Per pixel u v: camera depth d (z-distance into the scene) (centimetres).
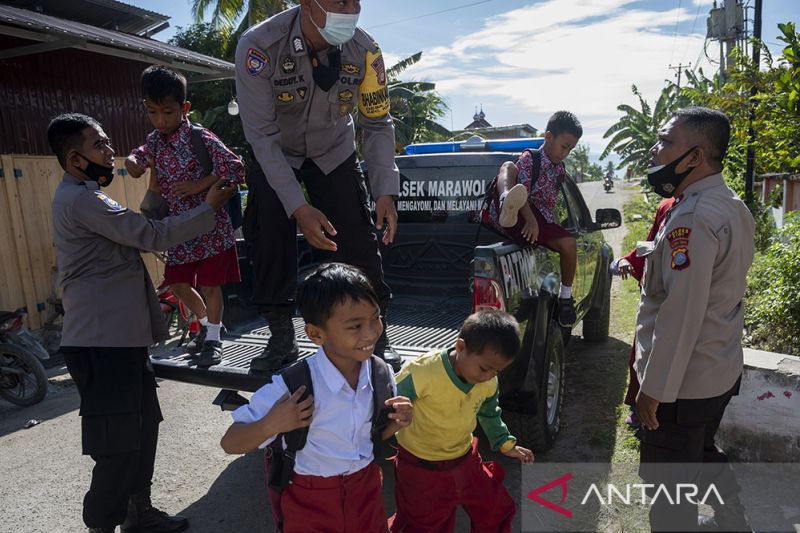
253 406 196
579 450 395
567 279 411
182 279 343
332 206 310
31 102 790
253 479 390
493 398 256
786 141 569
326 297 191
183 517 338
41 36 679
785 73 543
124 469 289
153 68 320
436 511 248
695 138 231
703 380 233
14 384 569
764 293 533
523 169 403
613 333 675
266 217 298
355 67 292
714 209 224
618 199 2905
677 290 221
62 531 339
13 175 757
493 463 264
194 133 327
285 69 278
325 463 203
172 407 517
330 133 300
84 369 283
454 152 512
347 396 203
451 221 477
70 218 276
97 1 1010
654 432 247
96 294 282
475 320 225
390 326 400
